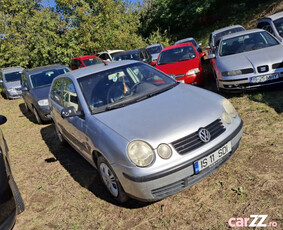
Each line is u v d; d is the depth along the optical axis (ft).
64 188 12.79
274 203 8.54
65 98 13.91
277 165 10.23
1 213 7.61
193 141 8.89
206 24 78.79
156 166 8.45
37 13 54.44
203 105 10.14
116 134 9.29
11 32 55.57
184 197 9.92
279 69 17.06
